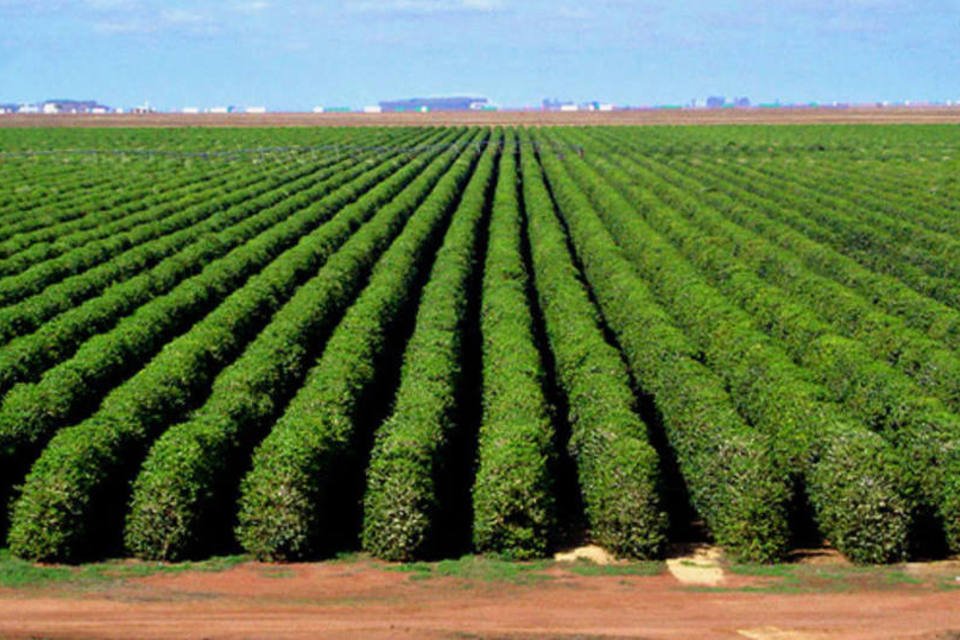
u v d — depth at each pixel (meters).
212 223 59.91
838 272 49.28
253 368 30.50
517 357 32.41
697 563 23.45
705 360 35.81
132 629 18.19
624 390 29.12
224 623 18.70
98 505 23.64
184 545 23.31
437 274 46.47
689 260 53.88
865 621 19.12
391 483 23.59
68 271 48.22
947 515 24.06
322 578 22.06
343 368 30.52
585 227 59.50
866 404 30.30
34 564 22.56
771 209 68.25
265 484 23.33
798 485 25.83
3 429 25.88
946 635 18.27
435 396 28.62
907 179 84.62
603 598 20.69
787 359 32.09
